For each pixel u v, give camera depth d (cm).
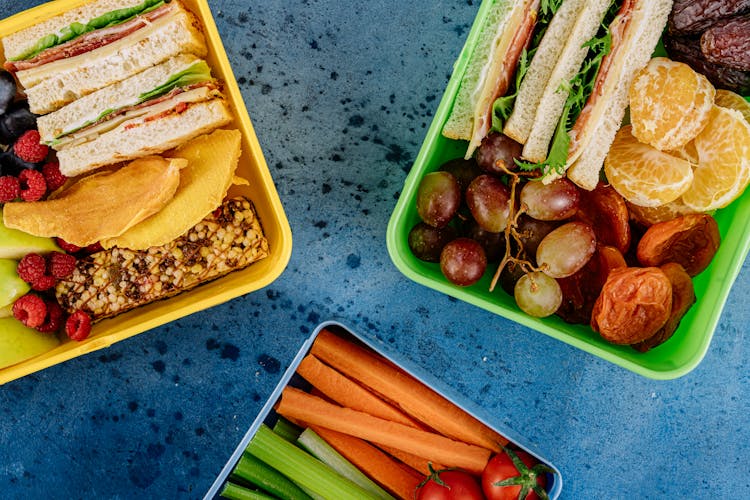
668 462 57
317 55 55
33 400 56
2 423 56
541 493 50
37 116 51
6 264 49
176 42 49
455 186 49
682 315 49
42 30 49
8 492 57
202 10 48
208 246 51
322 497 54
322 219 56
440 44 55
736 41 47
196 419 57
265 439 54
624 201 51
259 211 53
